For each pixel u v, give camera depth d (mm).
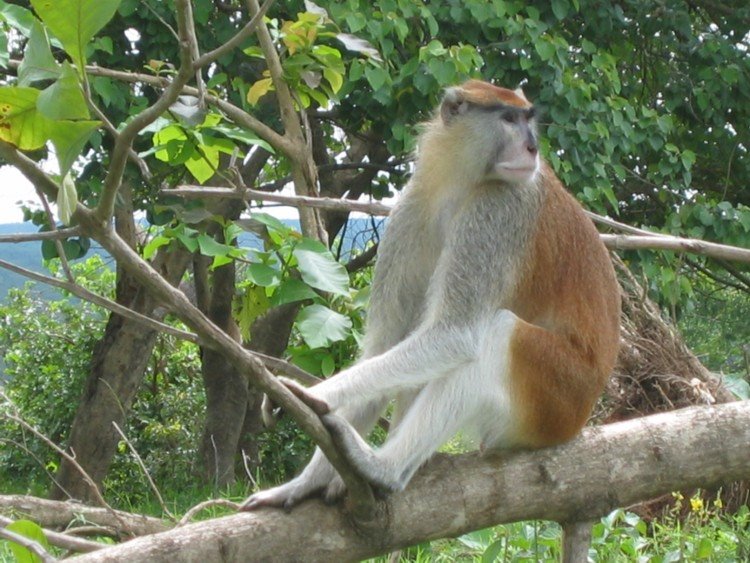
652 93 20203
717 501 10578
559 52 15672
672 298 15258
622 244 9633
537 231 7918
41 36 4129
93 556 5848
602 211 16609
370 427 7672
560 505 7312
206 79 16234
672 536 10219
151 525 10367
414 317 8312
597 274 8219
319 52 10336
